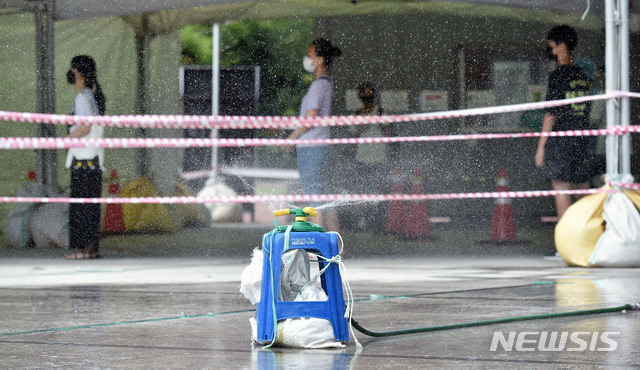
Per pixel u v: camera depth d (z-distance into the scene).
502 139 29.62
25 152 27.38
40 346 7.52
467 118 29.72
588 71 21.94
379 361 6.69
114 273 16.28
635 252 17.22
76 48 29.42
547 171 20.36
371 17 29.59
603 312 9.64
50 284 13.91
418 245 23.25
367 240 24.73
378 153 26.36
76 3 25.53
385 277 14.93
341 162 26.31
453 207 30.16
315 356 6.93
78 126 20.59
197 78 38.91
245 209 37.09
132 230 28.14
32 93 27.70
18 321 9.23
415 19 29.45
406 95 29.91
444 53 29.59
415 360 6.72
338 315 7.39
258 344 7.55
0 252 21.91
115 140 18.50
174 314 9.80
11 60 27.59
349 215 27.72
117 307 10.53
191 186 35.34
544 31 28.97
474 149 29.80
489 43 29.50
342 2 27.59
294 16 27.33
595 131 18.81
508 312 9.67
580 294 11.73
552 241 24.45
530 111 29.08
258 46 50.00
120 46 29.88
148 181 28.91
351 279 14.50
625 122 18.77
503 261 19.02
